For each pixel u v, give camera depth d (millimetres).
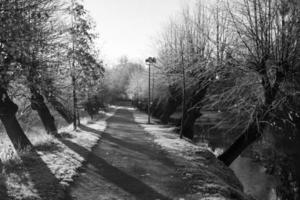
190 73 18734
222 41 13883
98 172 8539
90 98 27531
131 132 20109
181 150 12914
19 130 11898
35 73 8492
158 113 40875
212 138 25312
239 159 19125
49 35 9164
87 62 15469
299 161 14875
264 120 12492
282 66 11477
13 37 6488
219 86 14453
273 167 16281
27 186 6625
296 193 12586
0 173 7391
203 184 7766
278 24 11594
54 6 9000
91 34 14562
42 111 16844
